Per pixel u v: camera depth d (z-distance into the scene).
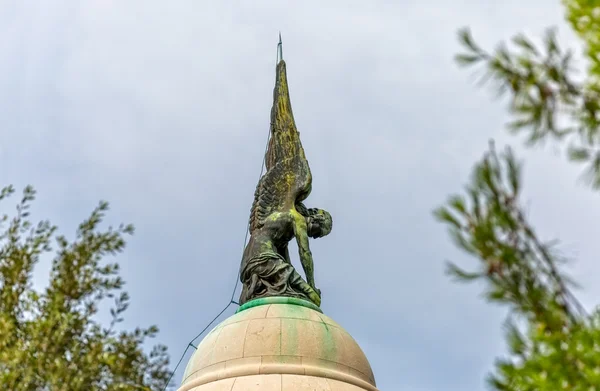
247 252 40.66
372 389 36.56
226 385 34.81
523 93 16.48
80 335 22.95
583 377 15.27
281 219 40.97
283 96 45.19
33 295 23.45
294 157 42.97
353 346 37.78
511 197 16.08
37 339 22.30
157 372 23.84
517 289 15.82
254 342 36.22
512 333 15.95
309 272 39.88
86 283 23.66
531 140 16.44
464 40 16.95
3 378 21.33
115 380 22.72
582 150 16.44
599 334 15.25
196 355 37.78
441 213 16.27
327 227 41.91
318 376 35.34
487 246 15.91
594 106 16.41
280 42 48.41
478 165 16.25
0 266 23.88
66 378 21.86
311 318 37.62
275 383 34.53
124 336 23.50
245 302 39.31
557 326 15.62
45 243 24.45
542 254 15.93
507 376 15.80
